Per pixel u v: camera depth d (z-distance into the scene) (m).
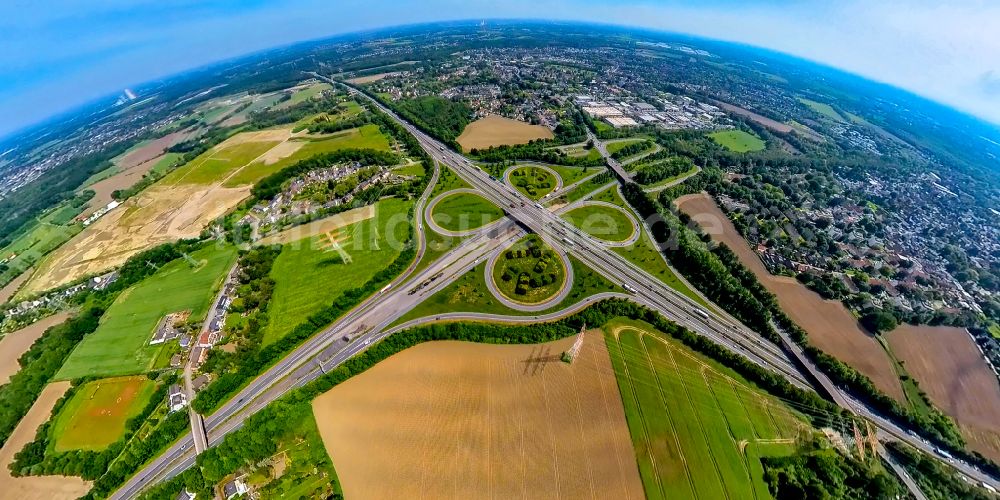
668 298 173.88
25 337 162.38
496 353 145.62
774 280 188.38
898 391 142.25
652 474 111.81
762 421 127.62
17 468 115.75
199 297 171.88
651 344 150.50
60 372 142.12
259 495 107.81
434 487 108.25
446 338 151.75
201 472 112.25
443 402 129.38
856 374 140.50
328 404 130.25
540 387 133.50
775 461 117.81
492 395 131.00
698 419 126.19
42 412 130.88
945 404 139.25
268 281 177.62
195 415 128.50
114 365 143.62
